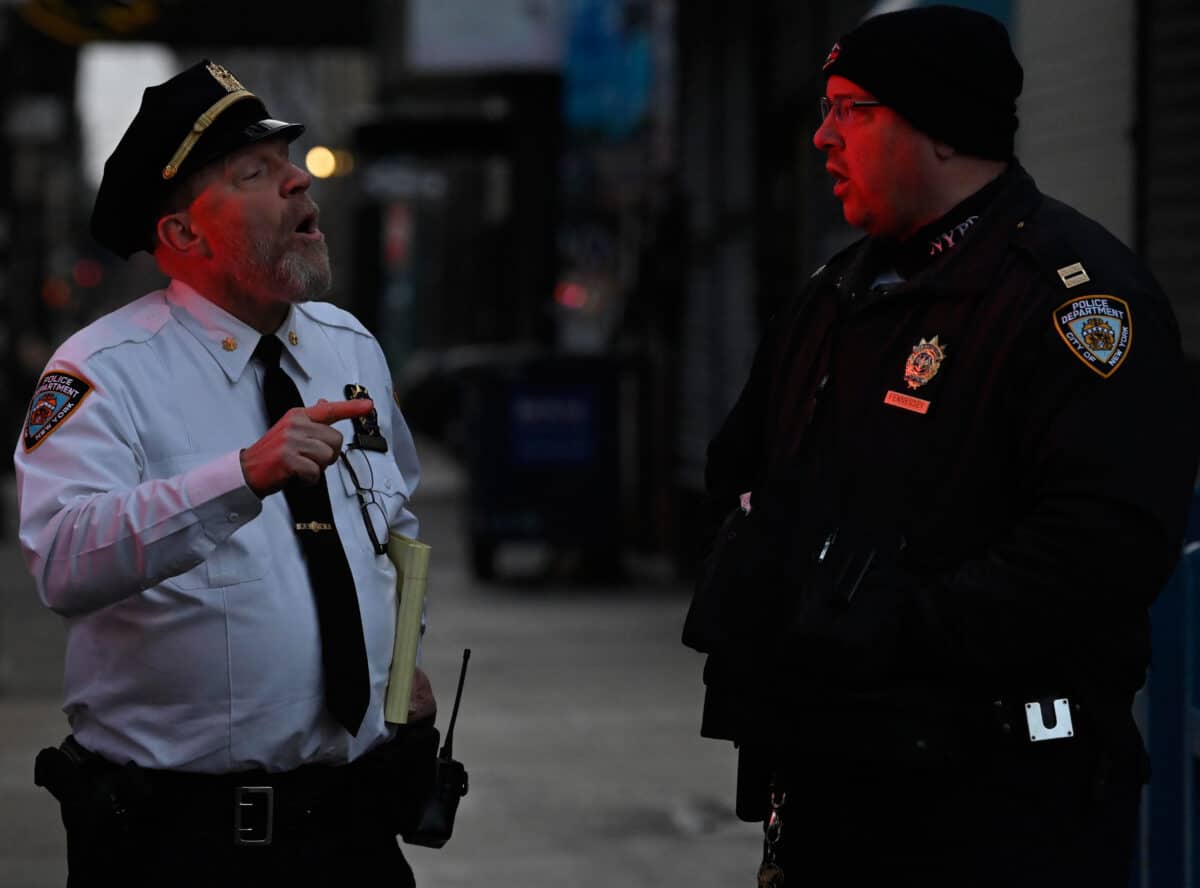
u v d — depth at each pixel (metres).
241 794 5.69
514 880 11.02
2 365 53.38
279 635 5.66
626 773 13.93
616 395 27.72
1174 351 5.24
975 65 5.36
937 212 5.48
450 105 44.00
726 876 11.13
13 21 50.62
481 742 15.10
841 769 5.43
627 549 31.81
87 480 5.51
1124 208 11.56
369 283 53.94
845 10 20.36
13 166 58.03
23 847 11.68
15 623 22.77
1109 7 11.68
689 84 28.81
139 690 5.64
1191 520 7.20
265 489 5.30
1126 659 5.30
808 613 5.29
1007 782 5.23
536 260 34.59
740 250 25.42
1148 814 7.12
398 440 6.59
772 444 5.84
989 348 5.27
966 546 5.25
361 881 5.90
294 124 5.84
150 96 5.80
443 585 27.34
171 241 5.84
